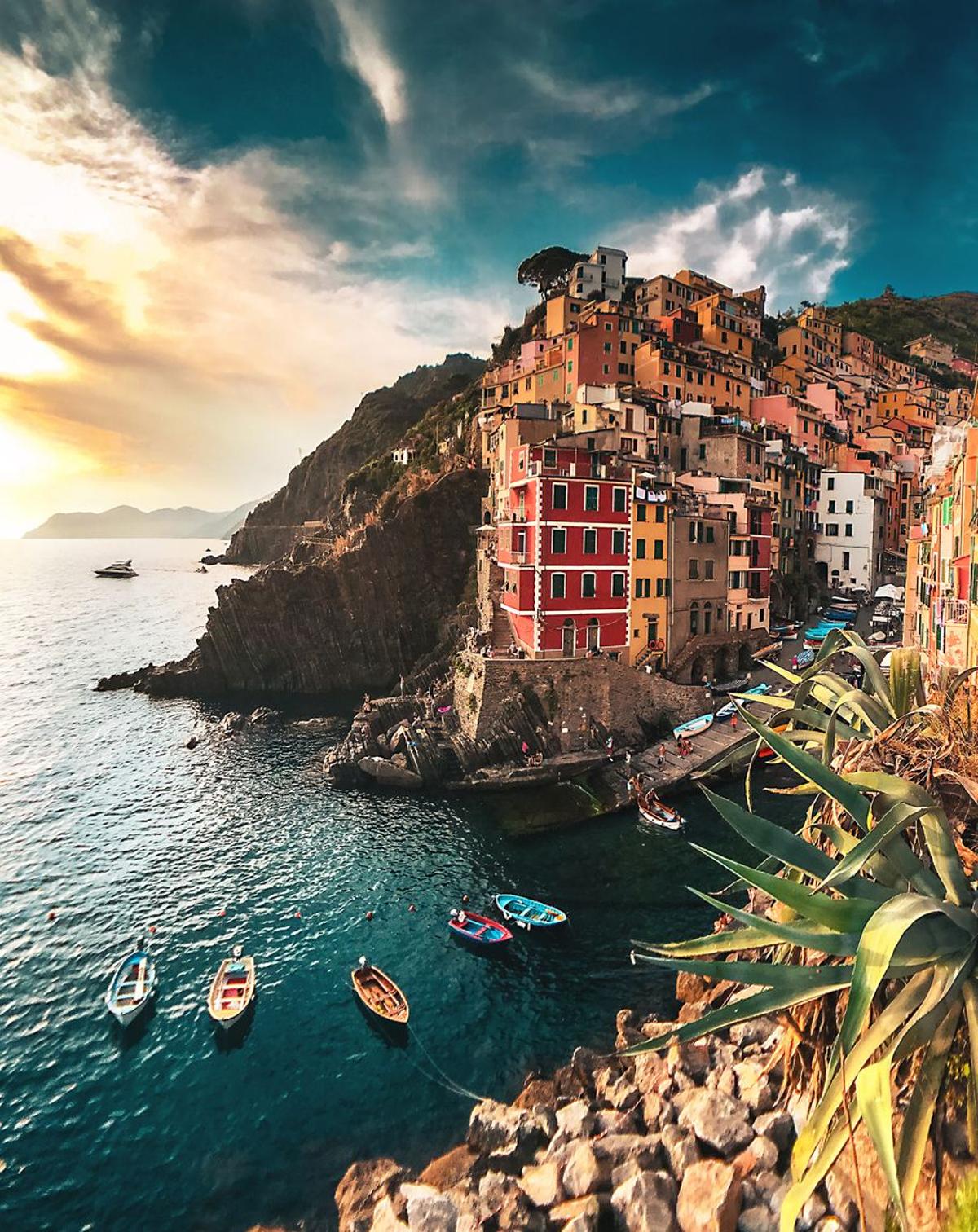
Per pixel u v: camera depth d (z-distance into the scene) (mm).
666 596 62656
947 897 10422
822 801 14984
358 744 59688
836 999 11586
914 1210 11328
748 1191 13938
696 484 71875
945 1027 9641
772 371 116438
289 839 47781
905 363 158500
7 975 34156
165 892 41500
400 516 97062
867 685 17281
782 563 88875
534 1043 28438
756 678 66500
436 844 45906
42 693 94625
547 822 48062
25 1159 24297
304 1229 21250
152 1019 30719
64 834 50250
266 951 35344
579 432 78375
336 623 95438
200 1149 24375
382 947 35219
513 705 56219
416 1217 16469
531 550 57906
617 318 91375
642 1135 17281
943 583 29906
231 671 94750
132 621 164750
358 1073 27391
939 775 12875
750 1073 17469
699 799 50219
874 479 97125
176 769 63125
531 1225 15375
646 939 34812
